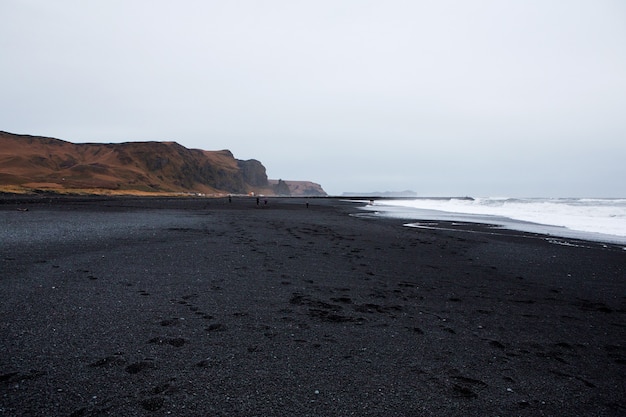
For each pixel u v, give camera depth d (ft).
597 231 66.08
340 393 10.74
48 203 134.41
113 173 449.89
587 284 27.27
